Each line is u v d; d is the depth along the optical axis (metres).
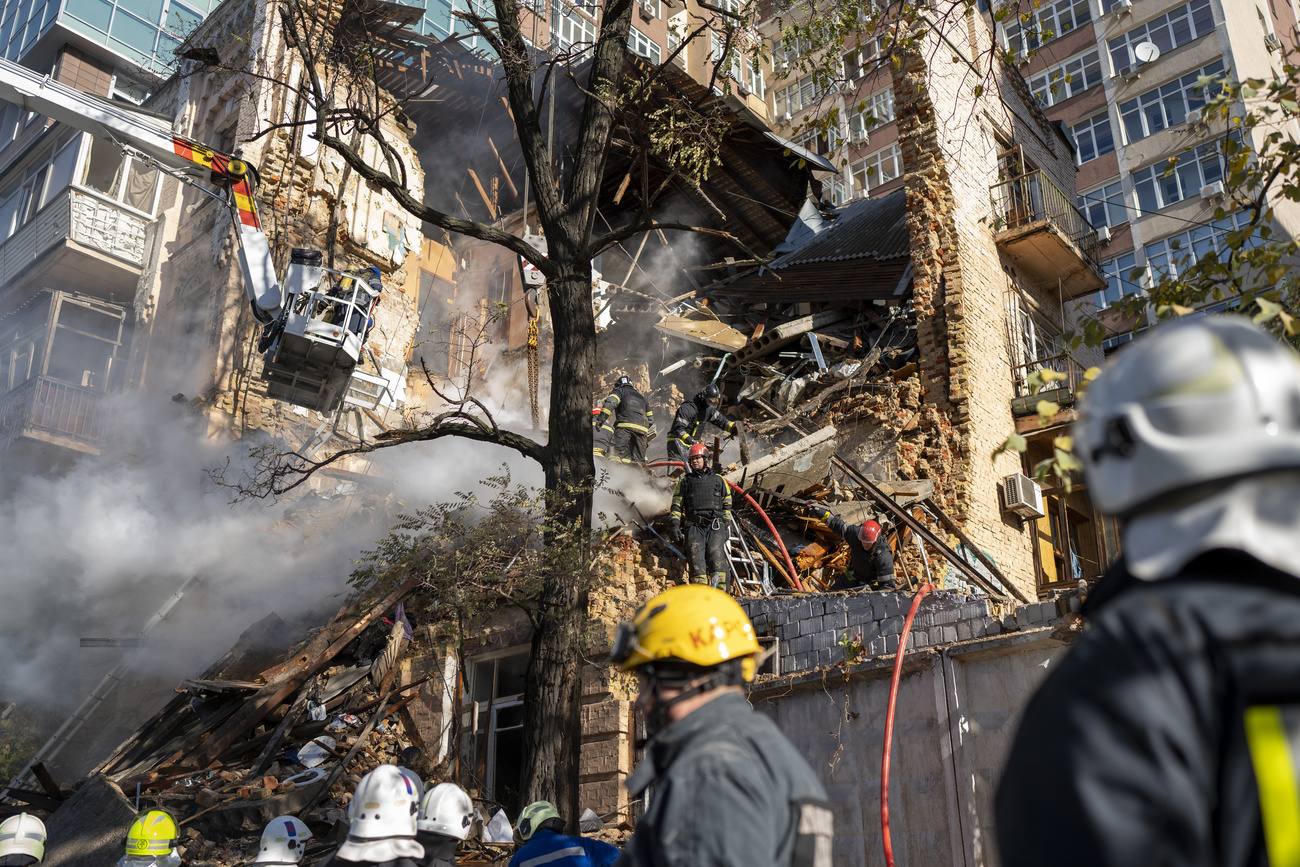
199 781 9.21
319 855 8.05
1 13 25.50
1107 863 0.75
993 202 16.12
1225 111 5.05
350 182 18.23
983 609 7.56
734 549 11.21
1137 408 0.92
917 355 14.70
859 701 8.00
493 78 19.88
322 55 17.75
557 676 7.61
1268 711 0.79
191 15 25.12
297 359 13.38
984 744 7.20
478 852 8.30
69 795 9.74
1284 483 0.87
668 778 1.70
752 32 9.84
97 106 13.38
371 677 10.58
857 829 7.68
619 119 9.84
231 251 17.08
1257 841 0.76
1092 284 16.97
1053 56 30.42
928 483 12.73
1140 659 0.84
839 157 33.28
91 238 19.14
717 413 13.17
